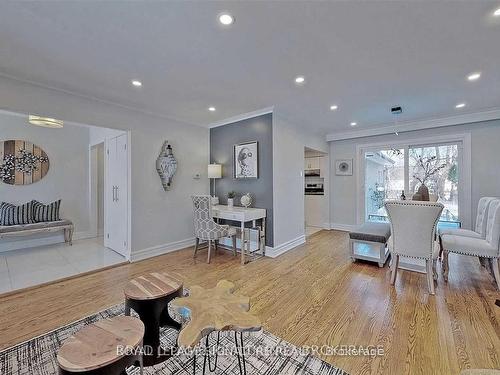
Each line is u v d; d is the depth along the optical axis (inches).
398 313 83.6
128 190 141.5
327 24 69.6
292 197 172.7
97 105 127.5
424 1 60.6
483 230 121.4
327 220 234.1
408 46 81.2
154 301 63.3
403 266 130.1
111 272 123.5
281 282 110.9
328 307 88.4
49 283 109.0
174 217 164.1
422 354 63.7
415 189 190.5
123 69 96.2
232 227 152.3
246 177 163.9
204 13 64.4
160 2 60.0
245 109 150.0
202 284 109.4
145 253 146.9
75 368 37.9
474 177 163.9
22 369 59.2
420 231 98.3
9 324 77.9
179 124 168.2
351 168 221.8
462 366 59.4
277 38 76.4
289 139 170.9
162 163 155.7
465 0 60.2
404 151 194.7
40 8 61.4
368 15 65.7
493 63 93.0
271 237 151.7
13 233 145.8
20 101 102.7
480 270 122.4
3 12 62.6
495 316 80.5
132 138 142.3
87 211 197.9
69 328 75.8
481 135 161.8
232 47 81.4
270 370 59.3
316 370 59.0
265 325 77.7
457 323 77.0
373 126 195.5
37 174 172.1
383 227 148.0
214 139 186.2
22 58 86.7
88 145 198.4
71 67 94.0
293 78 106.1
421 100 135.1
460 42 78.7
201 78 105.4
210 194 189.6
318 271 124.1
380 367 59.6
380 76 104.3
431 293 97.1
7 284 107.4
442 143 178.5
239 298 59.9
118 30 71.5
